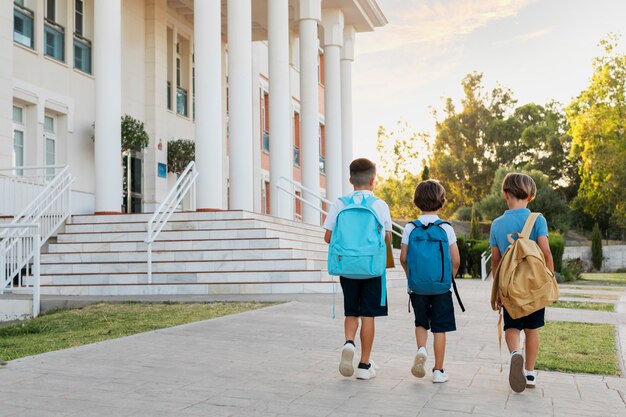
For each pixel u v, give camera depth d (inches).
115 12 669.3
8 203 633.6
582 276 1546.5
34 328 377.4
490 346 311.7
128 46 883.4
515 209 216.8
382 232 218.8
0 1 647.1
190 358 257.0
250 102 722.2
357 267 214.1
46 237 601.3
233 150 711.1
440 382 223.1
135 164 879.7
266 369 240.2
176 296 513.7
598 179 2271.2
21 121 722.8
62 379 215.8
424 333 221.6
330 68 1071.6
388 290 605.9
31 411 176.7
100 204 658.8
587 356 296.4
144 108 912.9
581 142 2277.3
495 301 214.1
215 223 623.5
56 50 768.9
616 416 186.9
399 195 2984.7
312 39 957.8
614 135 2222.0
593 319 467.2
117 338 303.0
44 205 626.5
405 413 182.7
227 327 340.8
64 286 541.0
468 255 1241.4
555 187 3006.9
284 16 850.8
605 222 2610.7
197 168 658.8
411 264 217.9
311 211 945.5
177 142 938.1
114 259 584.7
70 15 784.9
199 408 183.5
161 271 570.3
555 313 506.6
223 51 1114.7
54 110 758.5
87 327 376.2
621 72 2210.9
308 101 956.0
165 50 942.4
